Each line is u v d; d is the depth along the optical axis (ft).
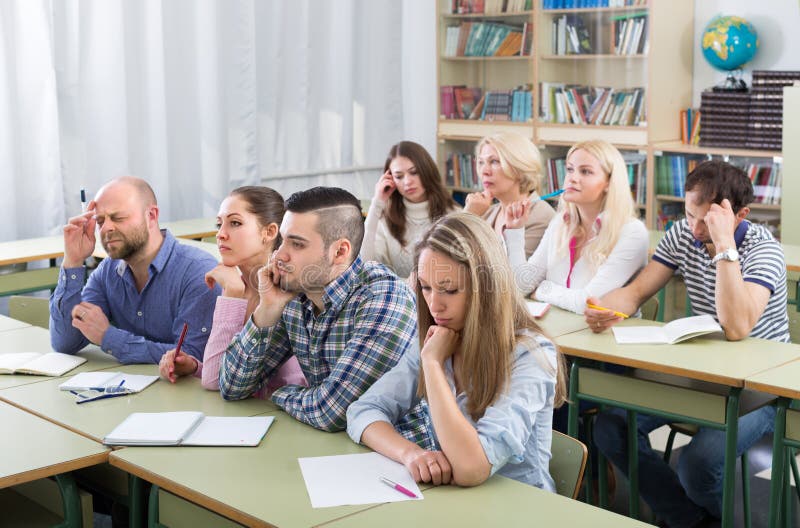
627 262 10.63
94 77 17.97
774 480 8.16
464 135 22.89
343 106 22.35
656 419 9.97
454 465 5.87
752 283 9.31
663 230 20.18
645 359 8.73
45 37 17.21
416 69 24.49
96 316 8.88
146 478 6.29
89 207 9.02
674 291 17.15
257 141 20.66
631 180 20.39
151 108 18.89
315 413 7.02
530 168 12.22
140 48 18.60
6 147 17.03
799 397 7.75
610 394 9.12
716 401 8.39
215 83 19.71
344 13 22.02
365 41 22.61
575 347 9.23
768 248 9.46
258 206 8.25
